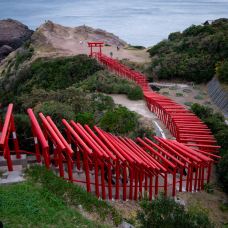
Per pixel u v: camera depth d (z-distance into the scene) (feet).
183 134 69.15
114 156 46.57
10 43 256.73
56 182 41.70
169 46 172.14
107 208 42.04
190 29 178.40
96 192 45.88
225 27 167.12
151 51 180.65
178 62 148.77
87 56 156.97
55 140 45.06
